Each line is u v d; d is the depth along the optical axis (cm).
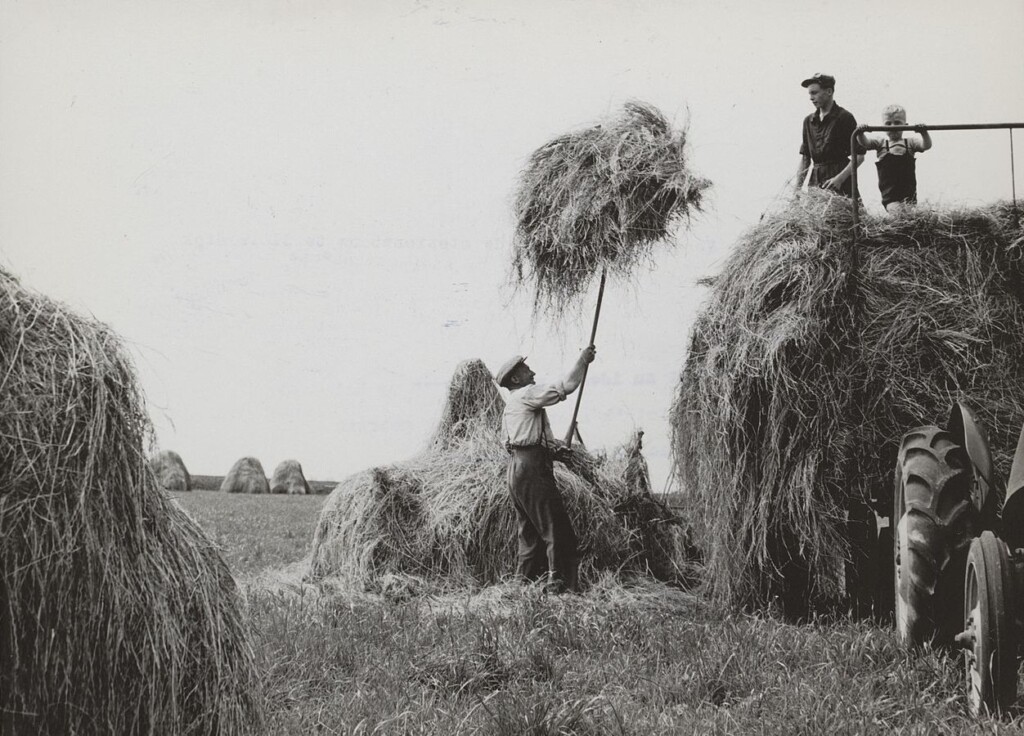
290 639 591
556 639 615
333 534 944
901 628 543
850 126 869
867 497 661
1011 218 673
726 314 702
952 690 475
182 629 320
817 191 714
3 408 286
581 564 871
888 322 659
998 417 634
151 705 302
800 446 665
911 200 800
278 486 2852
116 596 296
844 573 683
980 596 441
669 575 922
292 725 439
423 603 809
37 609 282
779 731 432
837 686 483
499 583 891
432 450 1048
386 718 454
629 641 602
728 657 541
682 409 761
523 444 851
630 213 841
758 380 676
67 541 287
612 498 943
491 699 480
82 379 301
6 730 278
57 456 289
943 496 511
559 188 869
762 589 698
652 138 860
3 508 279
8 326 297
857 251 670
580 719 440
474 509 917
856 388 659
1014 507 459
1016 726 420
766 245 700
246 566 994
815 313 663
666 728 442
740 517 695
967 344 645
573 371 855
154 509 323
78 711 290
